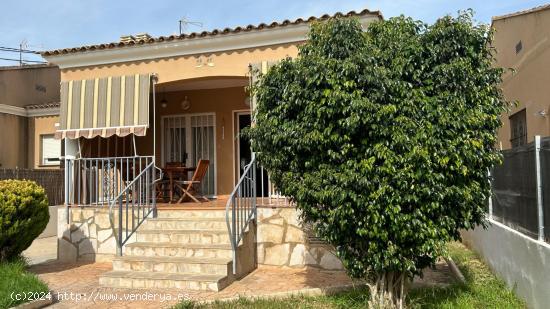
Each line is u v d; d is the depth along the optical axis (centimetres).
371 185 443
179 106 1140
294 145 489
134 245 724
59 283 686
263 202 787
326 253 740
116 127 910
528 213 557
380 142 447
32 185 736
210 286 621
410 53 474
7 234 675
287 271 739
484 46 496
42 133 1617
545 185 500
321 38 498
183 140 1137
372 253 470
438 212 457
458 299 552
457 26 473
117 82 920
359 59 459
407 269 464
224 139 1110
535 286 505
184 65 907
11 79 1653
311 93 475
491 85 496
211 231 737
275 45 861
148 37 1023
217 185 1105
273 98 523
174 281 635
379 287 500
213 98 1121
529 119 1119
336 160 472
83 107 932
